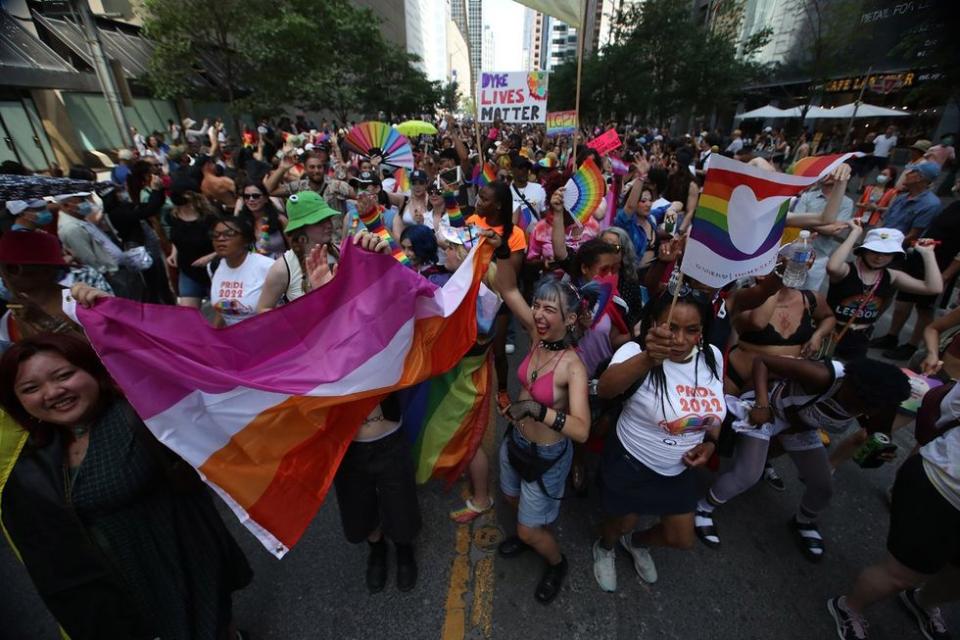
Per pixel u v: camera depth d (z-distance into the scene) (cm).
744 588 266
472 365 286
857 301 372
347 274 211
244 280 331
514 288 281
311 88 1803
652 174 604
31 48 1528
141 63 1964
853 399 238
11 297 281
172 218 467
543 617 250
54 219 392
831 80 1962
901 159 1817
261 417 195
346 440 225
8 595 266
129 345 167
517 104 969
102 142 1788
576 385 220
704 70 2441
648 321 236
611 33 2923
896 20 1756
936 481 197
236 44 1714
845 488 340
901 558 208
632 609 254
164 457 177
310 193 320
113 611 177
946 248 520
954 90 1489
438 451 289
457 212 331
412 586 265
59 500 162
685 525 235
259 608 255
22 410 159
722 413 219
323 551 290
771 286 267
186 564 191
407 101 4166
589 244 308
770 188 180
